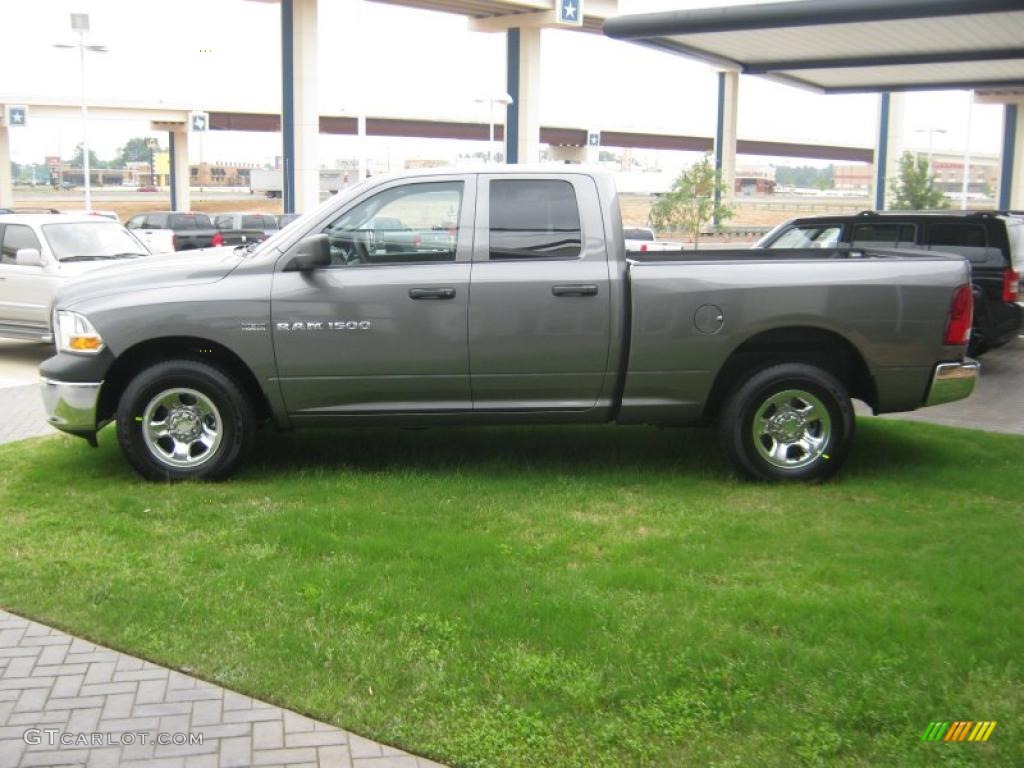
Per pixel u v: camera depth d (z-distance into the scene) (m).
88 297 6.96
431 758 3.73
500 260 6.87
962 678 4.16
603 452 7.89
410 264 6.88
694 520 6.20
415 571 5.27
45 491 6.84
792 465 7.08
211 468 6.97
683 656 4.29
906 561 5.45
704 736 3.79
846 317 6.91
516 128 54.28
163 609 4.85
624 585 5.11
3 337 14.02
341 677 4.24
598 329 6.88
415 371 6.89
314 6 44.72
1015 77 26.75
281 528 5.91
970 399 11.02
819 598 4.91
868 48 21.22
